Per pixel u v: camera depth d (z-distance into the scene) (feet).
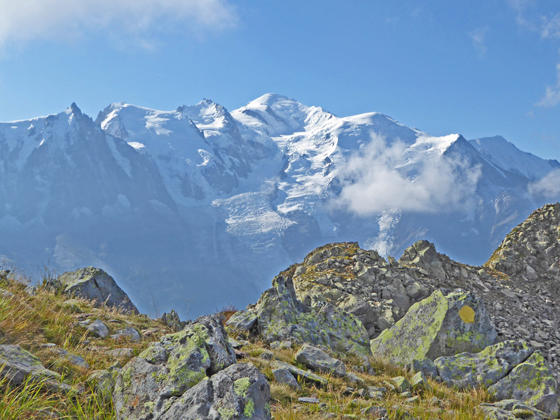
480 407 41.93
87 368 30.04
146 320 52.85
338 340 59.47
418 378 46.88
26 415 21.30
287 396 35.86
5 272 48.32
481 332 60.18
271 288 63.26
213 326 29.01
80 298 54.34
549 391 46.19
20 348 27.43
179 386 23.86
